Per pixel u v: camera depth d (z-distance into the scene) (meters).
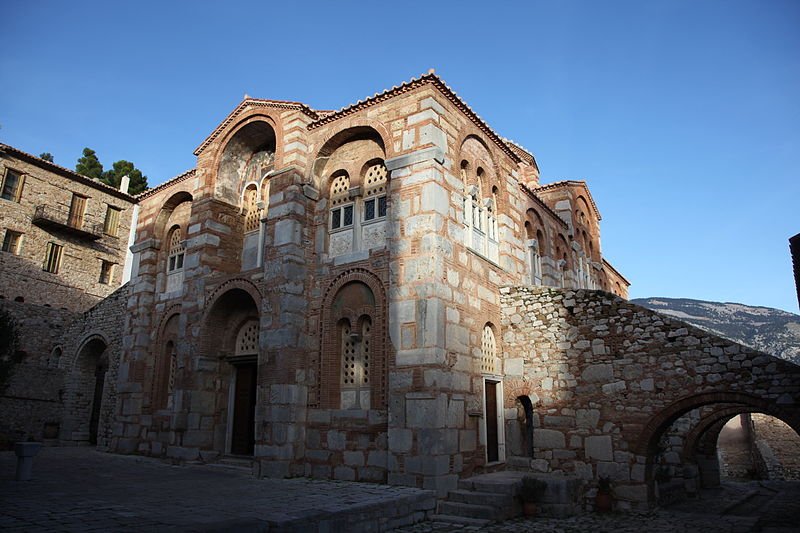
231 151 20.70
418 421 12.98
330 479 14.48
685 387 13.38
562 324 15.70
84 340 28.06
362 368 15.16
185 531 7.67
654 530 11.71
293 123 17.77
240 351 18.94
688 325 13.68
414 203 14.61
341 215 16.95
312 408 15.56
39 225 34.72
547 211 24.11
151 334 22.41
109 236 38.91
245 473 15.57
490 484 12.88
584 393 14.88
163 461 18.50
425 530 11.15
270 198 17.55
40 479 13.17
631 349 14.37
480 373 15.20
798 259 13.58
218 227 20.11
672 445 18.86
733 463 28.73
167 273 22.95
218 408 18.47
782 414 12.00
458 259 15.03
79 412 27.81
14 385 25.86
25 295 33.44
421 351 13.40
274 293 16.27
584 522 12.41
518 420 16.05
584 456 14.49
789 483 23.80
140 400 21.64
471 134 17.08
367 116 16.41
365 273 15.42
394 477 13.04
